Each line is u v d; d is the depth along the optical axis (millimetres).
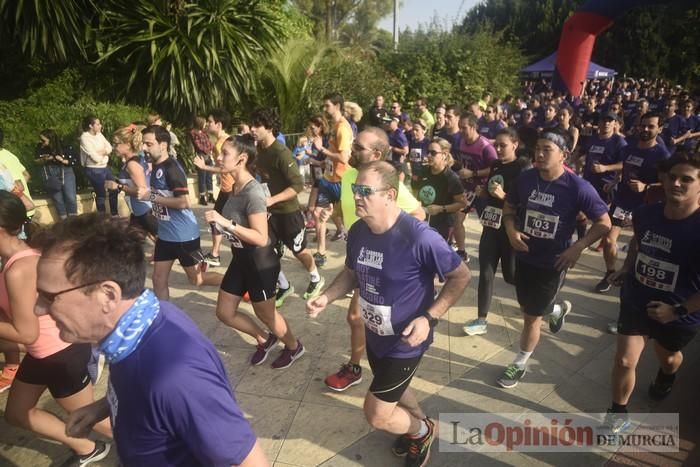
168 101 9250
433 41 17484
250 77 10094
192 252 3951
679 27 31484
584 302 4848
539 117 13727
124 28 8953
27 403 2412
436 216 4523
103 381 3531
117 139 5141
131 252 1256
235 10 9703
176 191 3725
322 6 25984
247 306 4711
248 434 1313
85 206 7426
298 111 12070
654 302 2574
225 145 3068
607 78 27031
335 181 5484
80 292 1211
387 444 2902
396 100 15820
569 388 3471
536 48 34938
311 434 2986
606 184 6078
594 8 14516
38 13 8078
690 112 10148
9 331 2148
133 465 1332
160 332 1272
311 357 3822
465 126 5594
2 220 2062
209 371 1266
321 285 4922
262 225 3123
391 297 2238
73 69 9203
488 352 3930
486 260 4043
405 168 8789
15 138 7223
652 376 3584
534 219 3207
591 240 3041
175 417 1216
